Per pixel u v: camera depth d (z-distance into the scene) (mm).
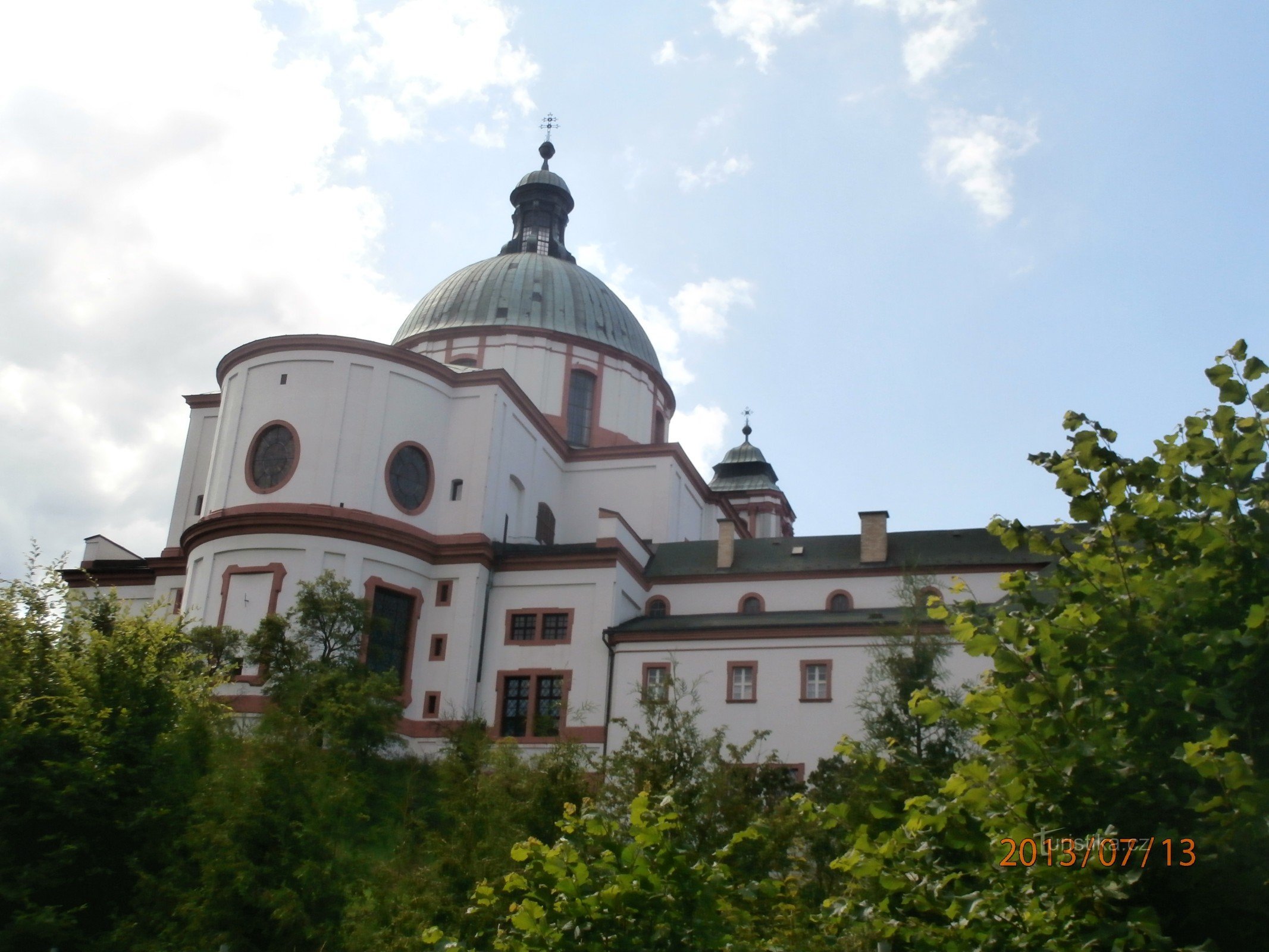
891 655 36531
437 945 16109
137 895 22703
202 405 64750
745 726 47656
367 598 51438
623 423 70750
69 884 23031
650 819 12148
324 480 52375
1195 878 9594
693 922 11773
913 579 40844
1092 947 9602
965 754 31328
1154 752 10078
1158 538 11180
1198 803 9266
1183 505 11359
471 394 57719
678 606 56938
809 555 57344
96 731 23969
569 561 53719
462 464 56594
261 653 43844
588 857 12586
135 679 25375
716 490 95125
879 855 11188
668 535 65188
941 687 38031
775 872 23094
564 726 50469
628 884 11781
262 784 22078
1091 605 10719
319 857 21656
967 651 11148
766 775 31469
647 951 11578
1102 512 11305
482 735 31109
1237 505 10875
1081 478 11367
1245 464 11148
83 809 22953
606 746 49469
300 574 50625
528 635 53406
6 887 21812
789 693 47781
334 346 54250
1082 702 10422
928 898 10789
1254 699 10016
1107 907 9719
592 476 66938
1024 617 11156
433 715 52000
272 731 24359
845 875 23984
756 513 93625
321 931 20750
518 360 68938
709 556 58938
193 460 63688
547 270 74000
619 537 55062
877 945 14320
